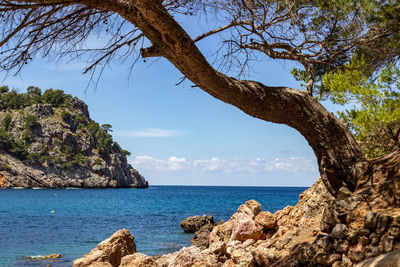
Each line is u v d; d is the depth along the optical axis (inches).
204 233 795.4
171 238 872.9
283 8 259.9
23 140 6899.6
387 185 216.4
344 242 201.9
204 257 357.4
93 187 7175.2
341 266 194.5
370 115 280.8
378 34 266.5
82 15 193.5
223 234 423.5
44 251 682.2
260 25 248.8
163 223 1288.1
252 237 373.1
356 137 318.7
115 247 389.7
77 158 7327.8
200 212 1872.5
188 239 852.0
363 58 275.1
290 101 242.1
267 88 238.4
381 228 190.2
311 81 281.0
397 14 235.6
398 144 260.8
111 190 6909.5
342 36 261.1
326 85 297.7
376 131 301.9
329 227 225.6
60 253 662.5
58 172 6786.4
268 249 295.3
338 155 251.4
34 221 1334.9
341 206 222.5
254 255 281.1
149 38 198.7
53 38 191.5
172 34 179.2
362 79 280.4
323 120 250.5
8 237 875.4
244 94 227.6
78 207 2284.7
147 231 1028.5
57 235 927.7
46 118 7736.2
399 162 221.8
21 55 182.1
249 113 243.6
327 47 270.5
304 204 352.8
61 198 3486.7
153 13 169.0
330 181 256.4
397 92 281.1
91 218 1501.0
